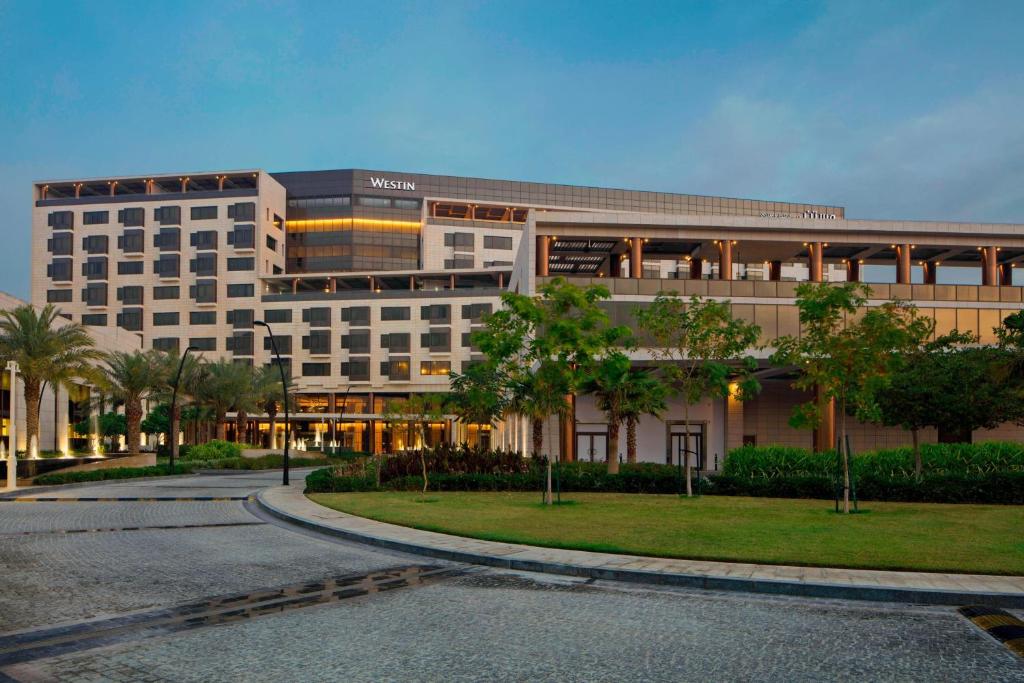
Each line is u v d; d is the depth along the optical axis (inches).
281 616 337.1
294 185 4153.5
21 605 357.4
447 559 500.4
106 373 1977.1
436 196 4205.2
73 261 3750.0
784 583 390.6
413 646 287.6
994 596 360.5
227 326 3690.9
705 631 312.7
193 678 249.0
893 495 863.7
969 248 1814.7
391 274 3663.9
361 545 569.9
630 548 496.4
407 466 1182.9
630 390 1232.8
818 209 4638.3
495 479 1072.8
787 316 1626.5
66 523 724.0
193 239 3725.4
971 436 1781.5
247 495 1078.4
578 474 1058.1
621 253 1959.9
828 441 1733.5
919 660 271.1
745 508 778.2
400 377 3567.9
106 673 253.6
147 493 1131.9
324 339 3617.1
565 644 291.4
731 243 1772.9
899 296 1673.2
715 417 1884.8
